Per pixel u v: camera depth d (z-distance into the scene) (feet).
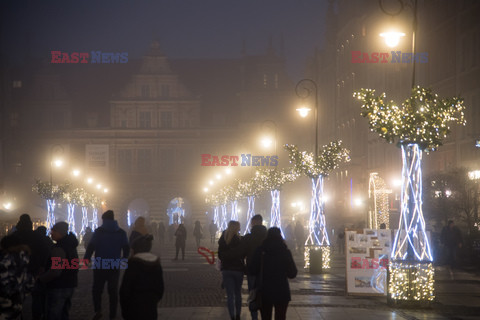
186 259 148.87
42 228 54.03
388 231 72.49
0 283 33.73
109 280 53.31
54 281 44.96
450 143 152.56
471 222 121.60
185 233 144.66
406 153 67.51
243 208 322.75
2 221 179.63
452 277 96.89
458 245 102.47
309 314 57.93
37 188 214.48
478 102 142.72
